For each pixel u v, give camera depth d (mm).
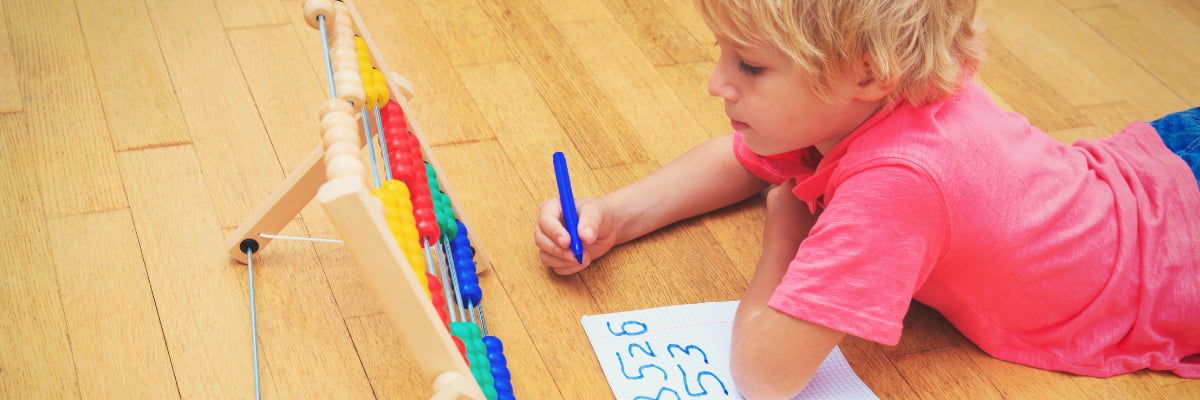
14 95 1226
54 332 927
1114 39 1582
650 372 937
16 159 1128
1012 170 863
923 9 775
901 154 810
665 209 1104
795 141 862
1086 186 930
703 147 1151
